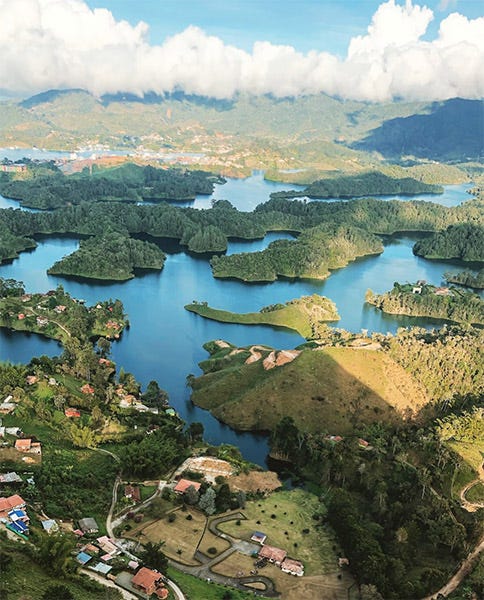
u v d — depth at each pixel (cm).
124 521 17350
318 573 15938
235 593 14575
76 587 13100
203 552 16312
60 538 14188
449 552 16988
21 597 11462
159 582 14100
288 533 17638
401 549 16662
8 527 15000
